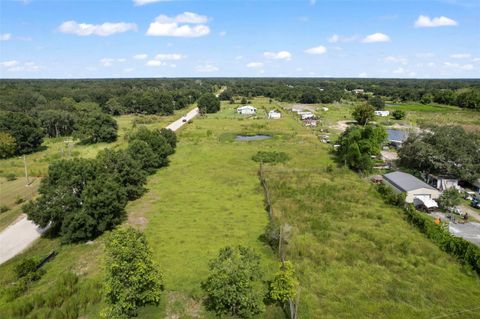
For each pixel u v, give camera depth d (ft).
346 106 560.61
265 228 126.11
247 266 81.71
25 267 98.53
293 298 82.28
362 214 138.10
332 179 184.96
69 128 331.16
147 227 128.77
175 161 230.89
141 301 83.10
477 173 168.04
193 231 124.57
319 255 105.19
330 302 84.17
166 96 476.95
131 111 472.85
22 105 399.03
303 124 372.38
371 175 194.49
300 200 152.87
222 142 287.89
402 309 81.71
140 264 78.74
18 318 78.64
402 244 111.75
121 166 158.71
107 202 122.11
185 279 94.53
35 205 120.47
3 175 198.29
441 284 92.02
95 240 121.29
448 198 140.97
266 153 239.71
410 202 152.66
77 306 83.30
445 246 110.32
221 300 78.69
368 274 96.37
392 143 276.82
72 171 127.85
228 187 174.70
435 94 622.13
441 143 183.93
